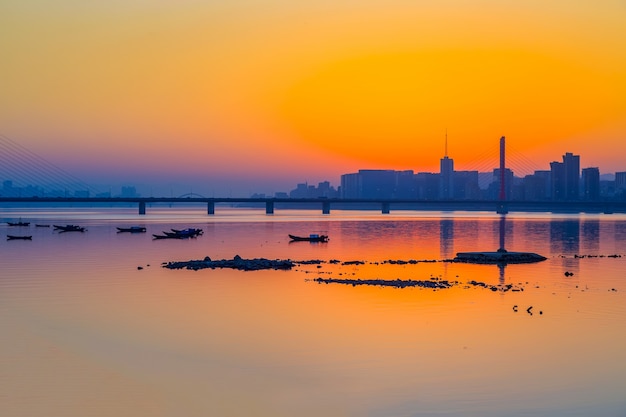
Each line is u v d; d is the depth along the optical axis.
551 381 47.22
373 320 65.00
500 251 124.94
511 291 81.69
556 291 82.06
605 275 98.00
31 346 56.47
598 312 68.62
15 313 69.31
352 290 82.25
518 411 41.94
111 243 164.38
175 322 64.81
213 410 42.53
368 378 47.91
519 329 61.28
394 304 72.88
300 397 44.53
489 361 51.56
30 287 86.12
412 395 44.72
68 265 111.81
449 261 116.88
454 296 77.88
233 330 61.41
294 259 121.31
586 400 43.75
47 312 69.75
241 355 53.53
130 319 66.25
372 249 146.00
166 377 48.47
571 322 64.12
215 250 143.25
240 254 133.38
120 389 46.00
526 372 49.03
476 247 152.12
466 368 49.91
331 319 65.62
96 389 45.97
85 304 73.94
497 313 68.06
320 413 41.97
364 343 56.69
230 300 75.88
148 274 98.44
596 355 53.12
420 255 130.25
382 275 96.94
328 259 121.56
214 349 55.31
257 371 49.53
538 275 97.75
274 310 69.94
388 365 50.66
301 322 64.38
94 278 94.38
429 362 51.44
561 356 52.88
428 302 74.12
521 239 181.62
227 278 93.50
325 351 54.44
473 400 43.75
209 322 64.69
